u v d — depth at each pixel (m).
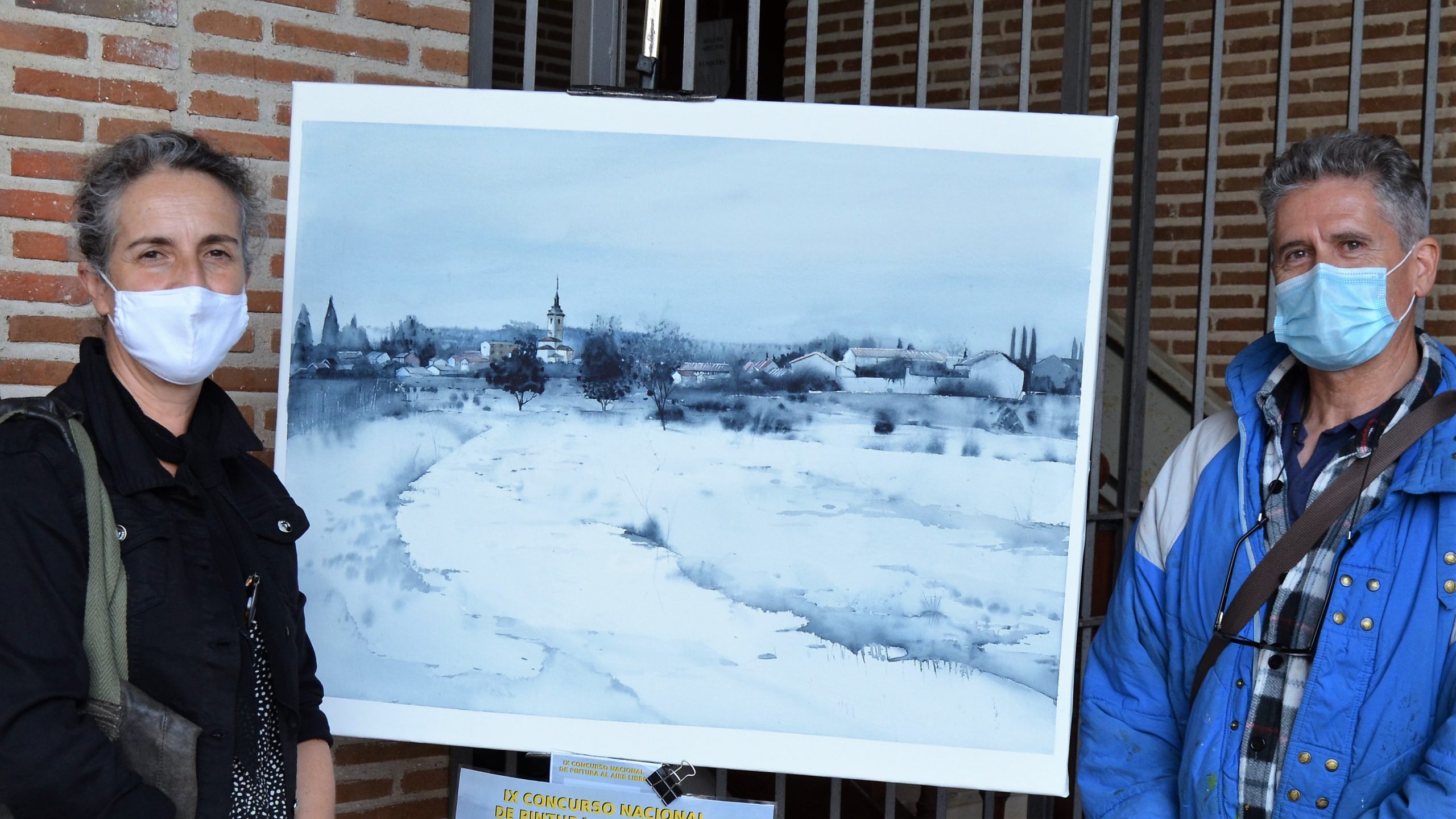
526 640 2.02
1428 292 1.77
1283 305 1.76
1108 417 5.24
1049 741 1.99
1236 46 5.34
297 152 2.04
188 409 1.60
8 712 1.27
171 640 1.41
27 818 1.30
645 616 2.01
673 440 2.00
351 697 2.05
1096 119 1.94
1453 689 1.60
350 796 2.79
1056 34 5.57
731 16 5.52
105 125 2.51
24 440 1.38
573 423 2.01
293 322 2.05
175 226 1.51
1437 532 1.62
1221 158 5.42
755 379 1.99
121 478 1.43
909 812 3.60
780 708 2.00
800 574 1.99
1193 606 1.84
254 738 1.52
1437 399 1.66
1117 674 1.94
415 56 2.83
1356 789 1.63
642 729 2.01
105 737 1.33
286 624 1.60
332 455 2.05
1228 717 1.73
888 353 1.98
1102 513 2.90
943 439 1.98
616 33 2.50
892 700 1.99
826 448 1.99
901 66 5.85
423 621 2.04
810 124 1.97
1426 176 2.76
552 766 2.08
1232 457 1.87
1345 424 1.74
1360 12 2.72
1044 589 1.98
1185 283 5.53
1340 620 1.64
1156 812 1.83
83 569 1.37
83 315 2.54
